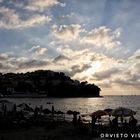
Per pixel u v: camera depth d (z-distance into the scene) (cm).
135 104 19000
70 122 4912
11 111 4856
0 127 3909
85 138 3134
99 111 3866
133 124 3272
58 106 16150
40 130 3838
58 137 3216
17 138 3194
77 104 19225
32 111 5722
